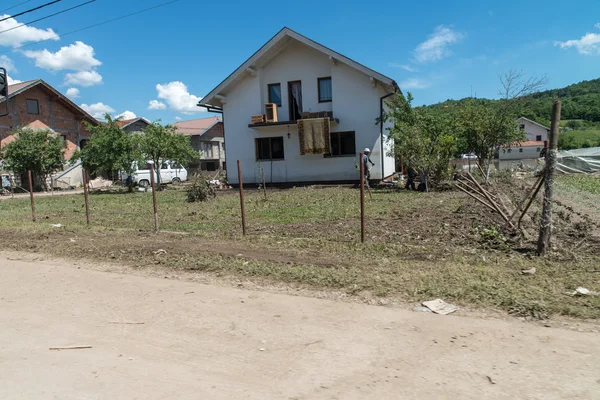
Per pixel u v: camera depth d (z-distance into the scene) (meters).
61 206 16.92
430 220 9.55
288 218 10.84
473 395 2.76
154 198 9.42
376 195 15.71
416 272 5.33
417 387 2.88
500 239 6.85
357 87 21.75
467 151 19.69
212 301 4.73
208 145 44.94
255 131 23.73
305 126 21.70
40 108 32.94
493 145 19.03
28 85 31.34
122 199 19.45
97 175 34.28
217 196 18.30
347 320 4.05
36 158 27.58
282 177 23.48
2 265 6.82
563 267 5.40
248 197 17.17
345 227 9.09
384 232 8.30
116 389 2.98
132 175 25.53
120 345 3.72
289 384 2.99
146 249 7.38
